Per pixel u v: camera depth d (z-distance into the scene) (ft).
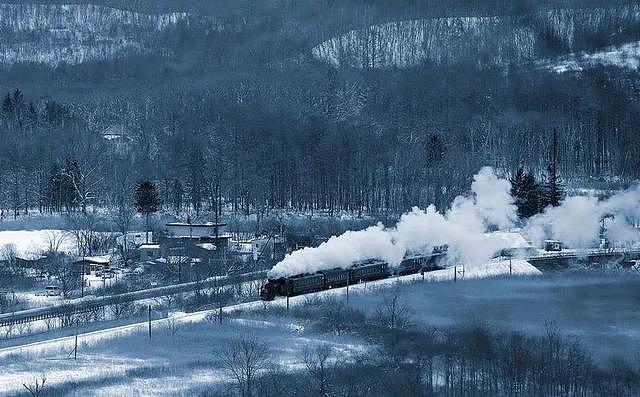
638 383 545.85
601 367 577.02
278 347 599.16
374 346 604.90
